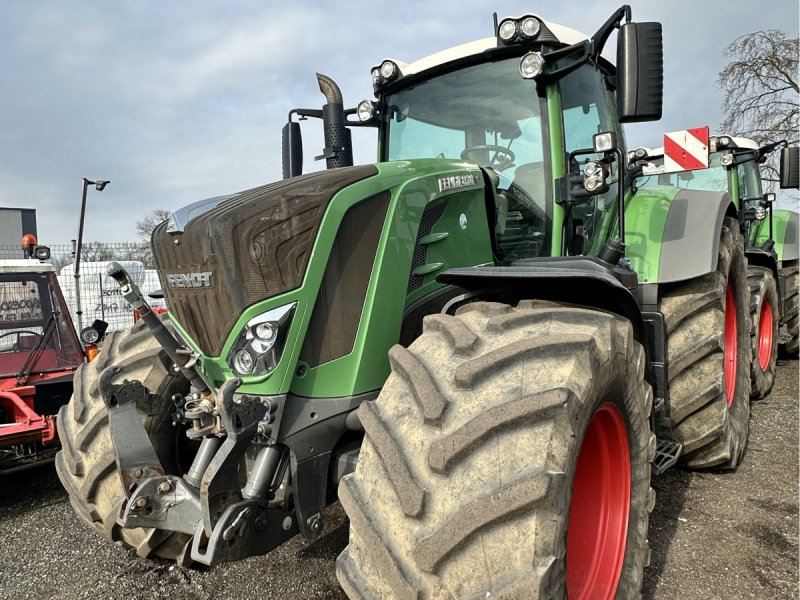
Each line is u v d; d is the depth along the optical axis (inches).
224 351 78.5
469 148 121.0
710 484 132.2
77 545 124.0
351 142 130.6
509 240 114.2
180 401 84.8
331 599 95.7
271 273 76.2
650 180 287.3
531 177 113.6
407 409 66.6
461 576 57.1
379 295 83.0
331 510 124.5
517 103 115.5
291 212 77.0
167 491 80.9
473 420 61.3
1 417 179.6
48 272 197.2
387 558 59.2
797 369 241.6
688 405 129.2
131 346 109.5
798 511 118.4
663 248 130.1
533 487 56.9
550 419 61.9
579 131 121.6
